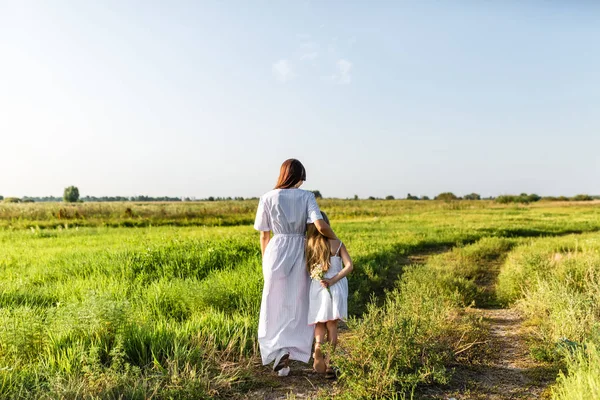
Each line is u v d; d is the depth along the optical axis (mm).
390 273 10266
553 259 9625
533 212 43156
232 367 4383
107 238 15539
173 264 9359
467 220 29797
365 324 4332
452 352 4734
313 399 3812
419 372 4062
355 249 12469
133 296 6797
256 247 11305
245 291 6918
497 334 5734
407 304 5918
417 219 31297
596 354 3783
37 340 4469
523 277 8141
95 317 4664
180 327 5172
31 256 11094
